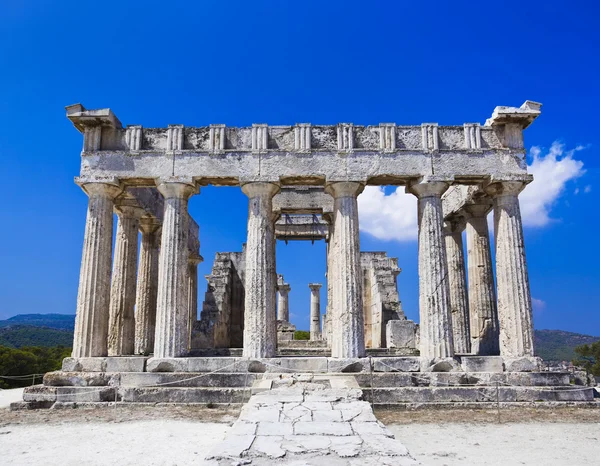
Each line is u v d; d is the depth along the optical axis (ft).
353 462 27.96
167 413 55.77
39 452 38.75
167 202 68.90
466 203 80.74
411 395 60.18
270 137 70.64
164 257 67.46
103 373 63.31
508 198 69.41
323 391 50.01
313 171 68.64
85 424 50.26
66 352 186.60
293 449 30.27
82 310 67.00
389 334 91.86
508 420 52.75
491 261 81.82
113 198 71.77
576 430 47.78
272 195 70.95
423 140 69.72
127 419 52.65
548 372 63.16
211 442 41.32
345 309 65.87
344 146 69.56
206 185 72.69
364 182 68.44
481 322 79.66
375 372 63.41
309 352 95.66
